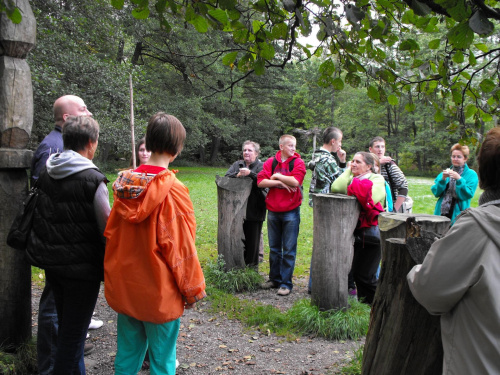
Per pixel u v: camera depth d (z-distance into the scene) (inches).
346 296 151.5
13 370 106.6
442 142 1283.2
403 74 105.0
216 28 85.4
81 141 92.0
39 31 394.9
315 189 191.9
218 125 1031.6
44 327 101.9
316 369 120.6
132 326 88.5
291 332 146.8
